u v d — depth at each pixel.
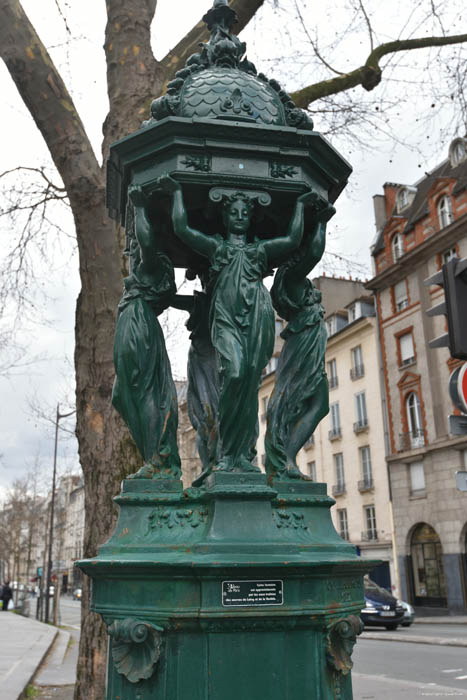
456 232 25.41
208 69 2.41
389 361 28.67
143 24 6.82
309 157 2.20
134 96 6.54
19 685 7.29
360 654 12.47
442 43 8.70
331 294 38.62
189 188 2.20
